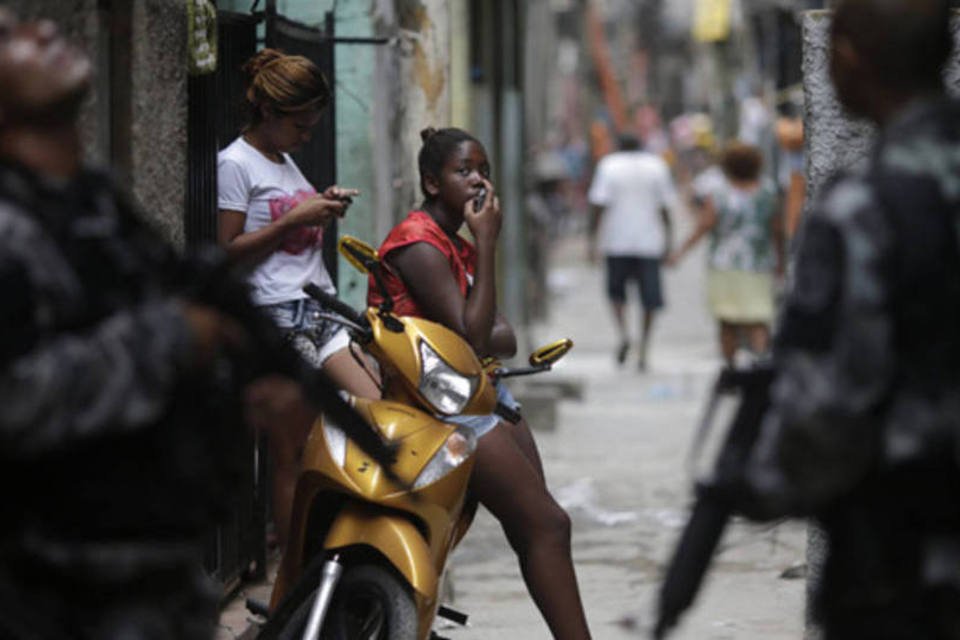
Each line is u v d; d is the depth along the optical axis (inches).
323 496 460.8
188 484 290.0
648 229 1582.2
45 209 283.3
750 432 302.7
